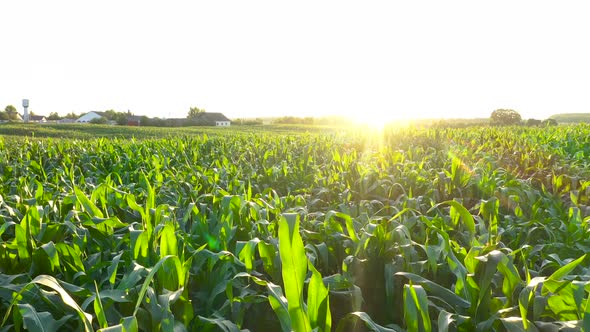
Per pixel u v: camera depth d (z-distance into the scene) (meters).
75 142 13.35
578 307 2.01
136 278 2.36
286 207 4.90
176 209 4.66
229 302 2.55
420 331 2.08
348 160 8.31
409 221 3.67
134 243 2.83
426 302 2.00
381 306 3.01
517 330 2.03
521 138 16.19
